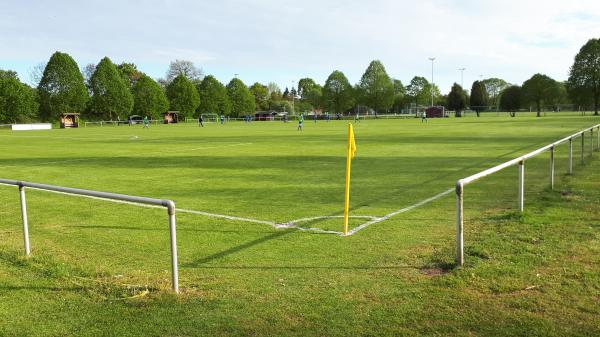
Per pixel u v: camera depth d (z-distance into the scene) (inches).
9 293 208.5
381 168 633.6
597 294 190.5
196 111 4156.0
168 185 518.9
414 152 856.3
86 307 192.4
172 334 167.6
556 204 359.3
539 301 185.2
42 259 254.4
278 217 348.5
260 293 202.4
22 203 257.8
